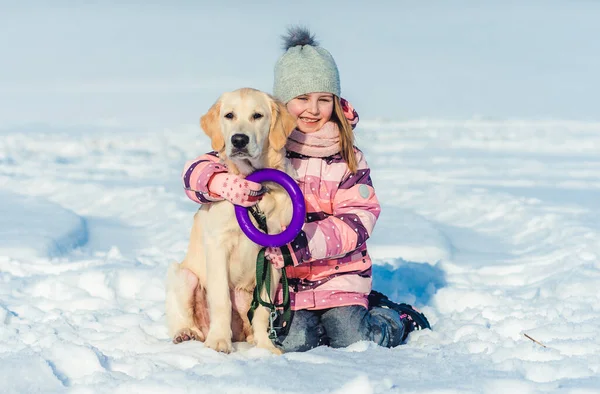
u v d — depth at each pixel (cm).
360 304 464
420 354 418
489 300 589
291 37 516
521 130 2867
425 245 807
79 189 1260
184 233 904
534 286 644
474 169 1698
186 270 479
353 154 488
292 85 482
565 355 407
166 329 495
